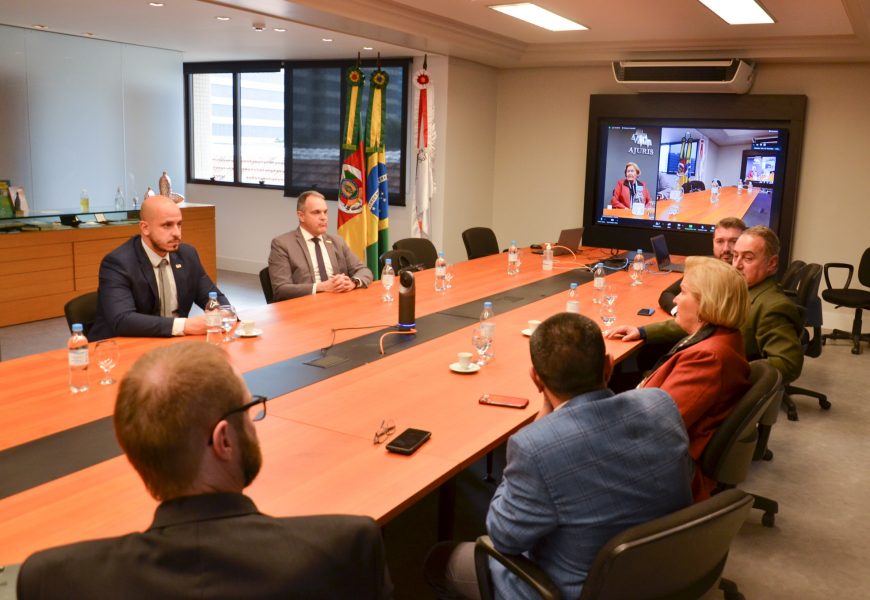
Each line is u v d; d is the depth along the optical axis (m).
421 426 2.28
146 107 8.51
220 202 9.42
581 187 8.08
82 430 2.16
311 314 3.74
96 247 6.84
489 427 2.28
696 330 2.52
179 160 8.99
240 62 8.94
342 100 8.27
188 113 9.48
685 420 2.28
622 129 7.60
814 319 4.41
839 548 3.08
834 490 3.63
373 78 6.97
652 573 1.46
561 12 5.72
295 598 1.01
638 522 1.56
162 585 0.97
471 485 3.54
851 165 6.79
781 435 4.34
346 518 1.10
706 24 5.95
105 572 0.97
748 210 7.16
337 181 8.46
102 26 6.92
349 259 4.76
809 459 4.00
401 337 3.32
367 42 6.99
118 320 3.22
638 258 5.09
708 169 7.28
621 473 1.54
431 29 6.17
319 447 2.09
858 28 5.49
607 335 3.48
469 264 5.56
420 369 2.85
